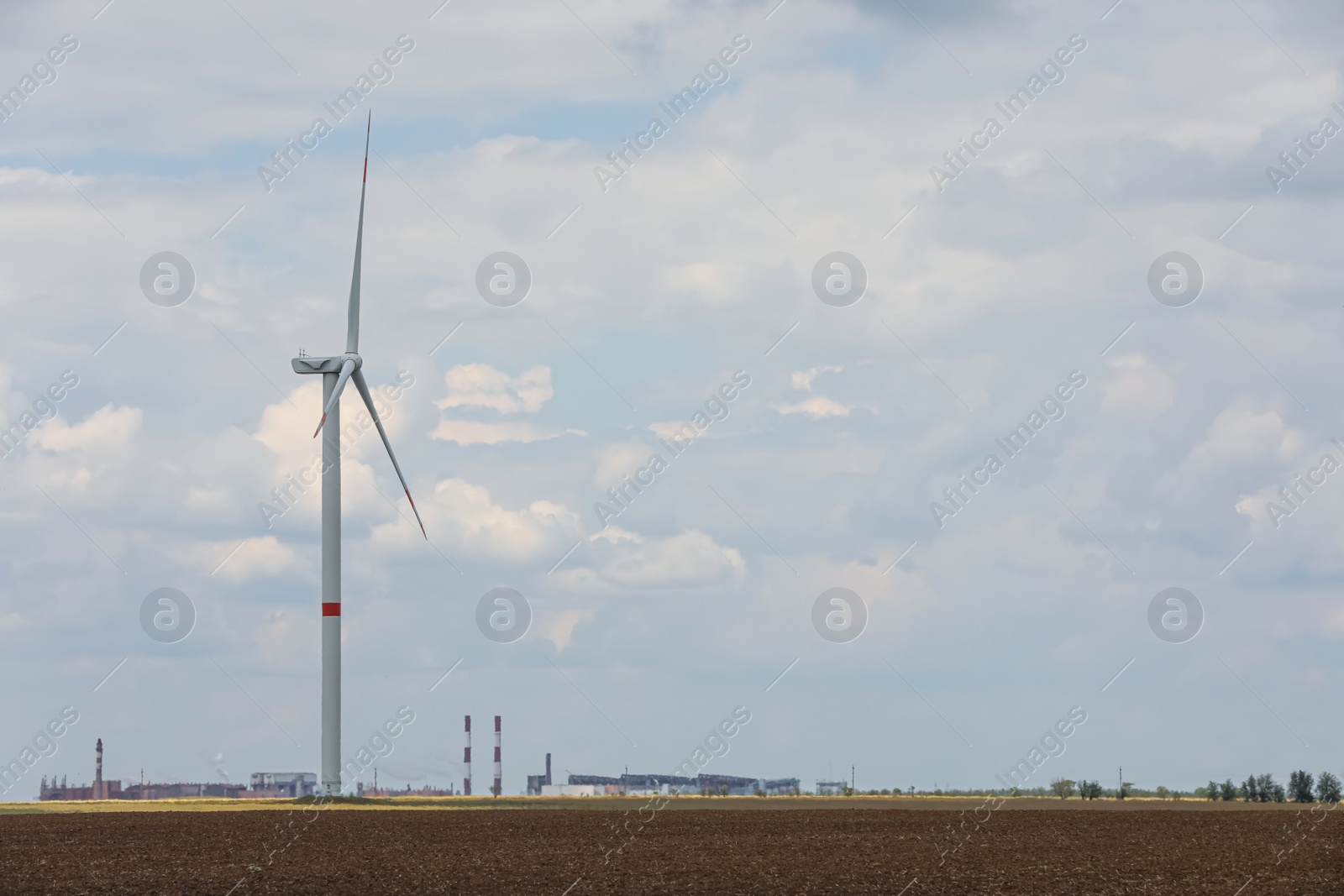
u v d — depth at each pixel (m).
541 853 36.56
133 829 43.41
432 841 39.91
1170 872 33.41
